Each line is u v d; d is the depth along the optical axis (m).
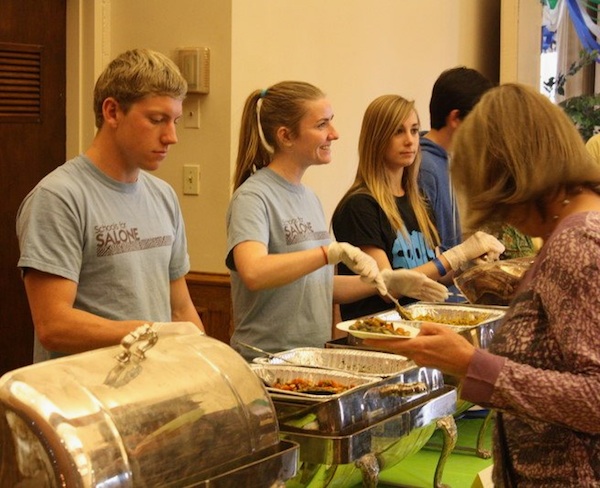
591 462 1.50
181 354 1.62
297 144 2.60
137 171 2.24
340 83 4.79
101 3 4.09
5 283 3.89
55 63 4.04
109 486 1.37
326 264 2.44
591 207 1.54
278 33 4.24
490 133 1.55
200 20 3.98
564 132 1.54
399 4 5.30
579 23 6.47
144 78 2.11
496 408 1.53
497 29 6.55
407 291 2.66
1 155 3.85
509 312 1.59
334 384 2.09
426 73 5.67
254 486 1.56
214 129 3.99
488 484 2.09
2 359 3.90
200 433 1.50
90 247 2.13
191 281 4.03
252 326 2.60
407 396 2.09
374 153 3.03
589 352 1.45
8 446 1.41
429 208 3.30
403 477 2.46
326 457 1.87
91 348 2.02
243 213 2.52
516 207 1.58
